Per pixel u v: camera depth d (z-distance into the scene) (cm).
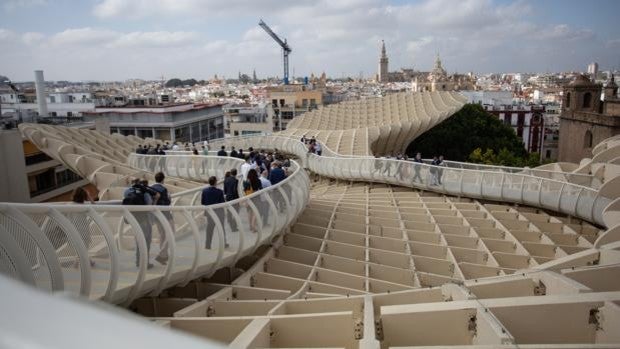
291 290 1097
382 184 2670
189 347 113
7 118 4875
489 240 1509
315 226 1598
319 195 2520
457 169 2228
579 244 1545
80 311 123
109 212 800
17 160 2609
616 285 789
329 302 866
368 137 3834
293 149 3941
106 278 766
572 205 1788
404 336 686
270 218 1243
